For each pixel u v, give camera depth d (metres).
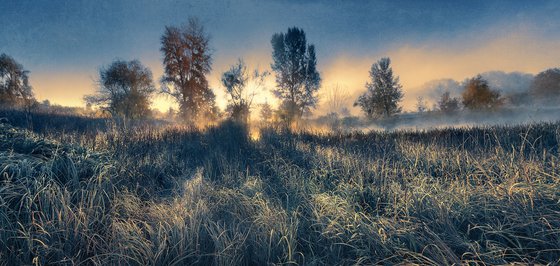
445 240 2.23
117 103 25.41
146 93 27.23
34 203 2.45
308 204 2.98
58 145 4.00
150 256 2.00
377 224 2.52
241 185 3.64
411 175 4.04
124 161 4.31
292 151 5.95
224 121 8.79
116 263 2.01
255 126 8.92
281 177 4.13
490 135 6.80
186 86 26.14
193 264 2.04
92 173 3.46
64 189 2.77
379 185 3.61
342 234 2.36
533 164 3.56
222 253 2.04
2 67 23.14
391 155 5.50
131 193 3.18
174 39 25.53
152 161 4.86
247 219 2.65
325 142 7.90
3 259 1.97
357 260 2.11
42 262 2.00
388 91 30.44
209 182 3.76
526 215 2.32
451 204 2.72
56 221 2.36
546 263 1.98
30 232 2.16
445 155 4.89
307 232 2.54
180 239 2.19
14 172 2.87
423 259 2.05
